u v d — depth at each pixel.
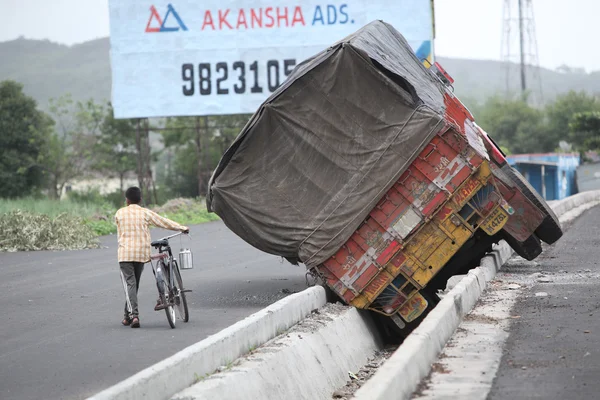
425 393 9.23
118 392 8.41
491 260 20.81
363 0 52.72
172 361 9.68
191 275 23.41
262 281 21.69
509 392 9.26
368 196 15.84
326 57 16.05
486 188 15.59
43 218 35.22
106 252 32.34
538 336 12.52
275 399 10.55
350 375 13.41
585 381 9.69
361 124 16.05
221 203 16.86
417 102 15.80
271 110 16.41
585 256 24.83
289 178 16.59
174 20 53.66
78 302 18.98
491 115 145.75
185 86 53.84
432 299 17.50
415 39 52.56
